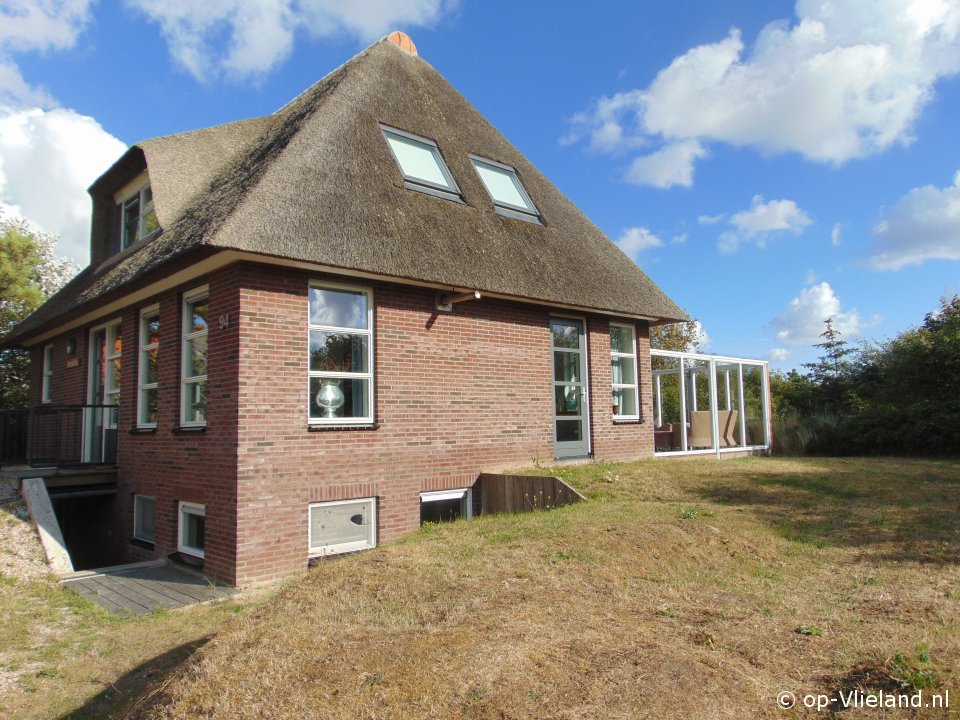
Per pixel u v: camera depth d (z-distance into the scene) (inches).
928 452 674.8
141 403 437.7
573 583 230.1
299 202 360.2
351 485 370.9
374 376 390.0
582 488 412.5
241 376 333.4
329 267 355.3
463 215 459.5
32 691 204.1
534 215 540.7
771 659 171.8
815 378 1057.5
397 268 377.4
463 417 430.9
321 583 240.5
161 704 156.6
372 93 489.4
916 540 297.4
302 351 356.8
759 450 712.4
